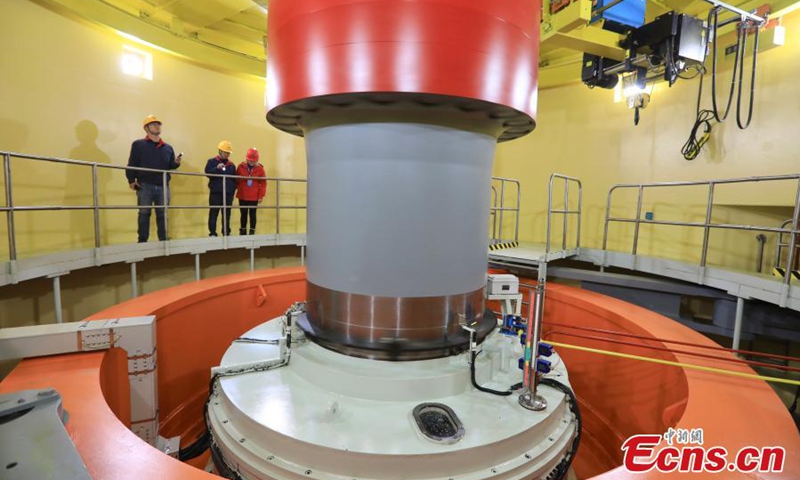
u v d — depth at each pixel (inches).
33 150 175.2
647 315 130.3
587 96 227.0
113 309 118.9
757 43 144.6
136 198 222.1
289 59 77.0
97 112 200.7
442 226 82.0
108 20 194.9
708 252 181.2
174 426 128.5
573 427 84.7
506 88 76.3
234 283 154.7
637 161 207.0
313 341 90.0
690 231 186.9
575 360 153.6
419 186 79.6
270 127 280.4
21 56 169.3
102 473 52.6
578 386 152.3
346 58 70.2
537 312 77.5
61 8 182.4
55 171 184.2
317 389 83.1
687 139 187.0
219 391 87.4
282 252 290.7
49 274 136.7
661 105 196.9
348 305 85.5
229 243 217.6
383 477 65.3
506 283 112.0
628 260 174.1
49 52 179.5
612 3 141.6
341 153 82.1
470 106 76.7
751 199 163.9
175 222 240.8
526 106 82.3
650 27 149.4
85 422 63.5
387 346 83.6
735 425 68.2
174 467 54.1
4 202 164.7
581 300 150.6
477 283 91.5
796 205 109.3
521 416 76.2
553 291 163.0
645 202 204.4
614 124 216.1
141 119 220.7
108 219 209.2
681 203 189.8
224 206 213.2
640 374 119.0
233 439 74.4
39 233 179.0
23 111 170.9
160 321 121.9
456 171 82.2
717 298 140.8
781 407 74.6
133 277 175.9
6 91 164.7
